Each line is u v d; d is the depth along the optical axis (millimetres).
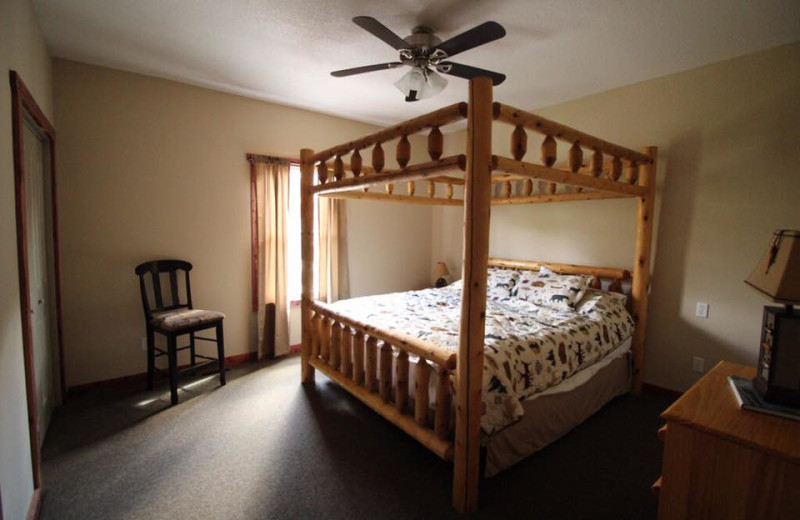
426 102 3633
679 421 1149
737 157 2600
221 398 2861
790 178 2406
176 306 3166
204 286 3416
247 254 3625
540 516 1741
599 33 2275
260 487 1901
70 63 2746
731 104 2607
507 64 2719
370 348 2414
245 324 3664
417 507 1784
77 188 2816
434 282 4902
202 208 3355
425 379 2008
